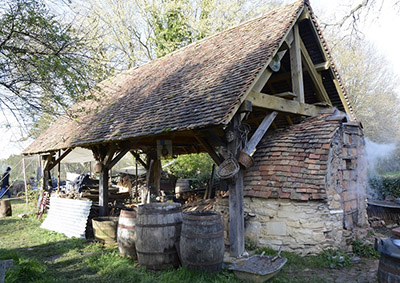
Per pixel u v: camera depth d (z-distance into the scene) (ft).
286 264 18.56
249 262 17.33
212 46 31.35
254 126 33.65
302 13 25.62
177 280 15.74
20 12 16.49
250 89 19.22
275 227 20.90
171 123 20.30
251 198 22.12
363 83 63.10
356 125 24.95
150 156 39.78
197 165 49.80
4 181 57.06
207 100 20.48
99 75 20.97
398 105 63.67
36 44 17.92
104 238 23.67
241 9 61.52
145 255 17.92
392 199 33.27
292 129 25.45
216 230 16.67
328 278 16.66
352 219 23.09
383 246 13.58
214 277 16.19
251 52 23.09
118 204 33.09
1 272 13.50
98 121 31.12
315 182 20.30
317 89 29.19
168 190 51.31
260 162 23.45
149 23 63.10
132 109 28.53
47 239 26.96
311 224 19.97
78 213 28.76
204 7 60.18
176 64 33.68
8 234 29.63
